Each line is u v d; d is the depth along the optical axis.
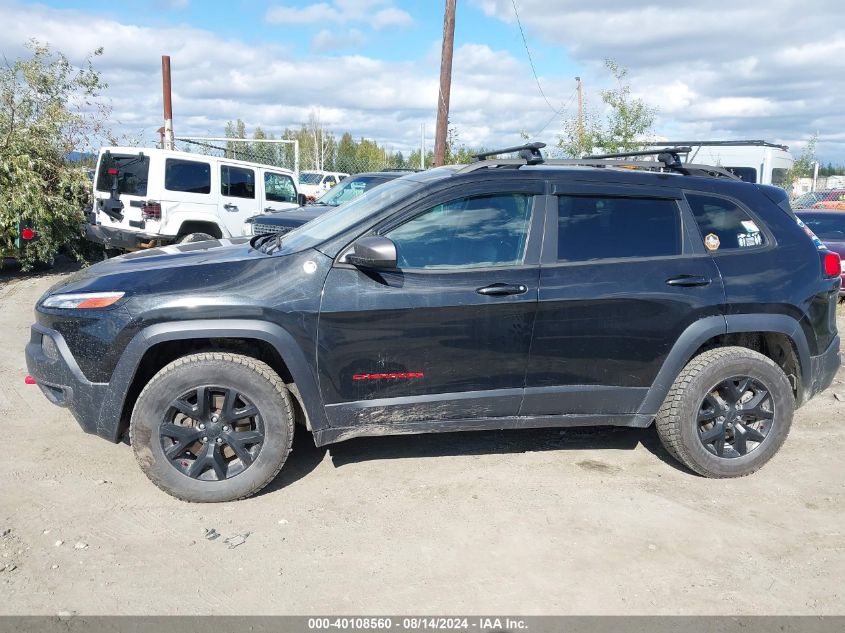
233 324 3.74
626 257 4.14
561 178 4.14
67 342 3.82
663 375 4.20
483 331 3.94
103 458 4.43
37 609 2.94
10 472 4.19
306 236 4.25
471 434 5.01
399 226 3.93
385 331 3.86
